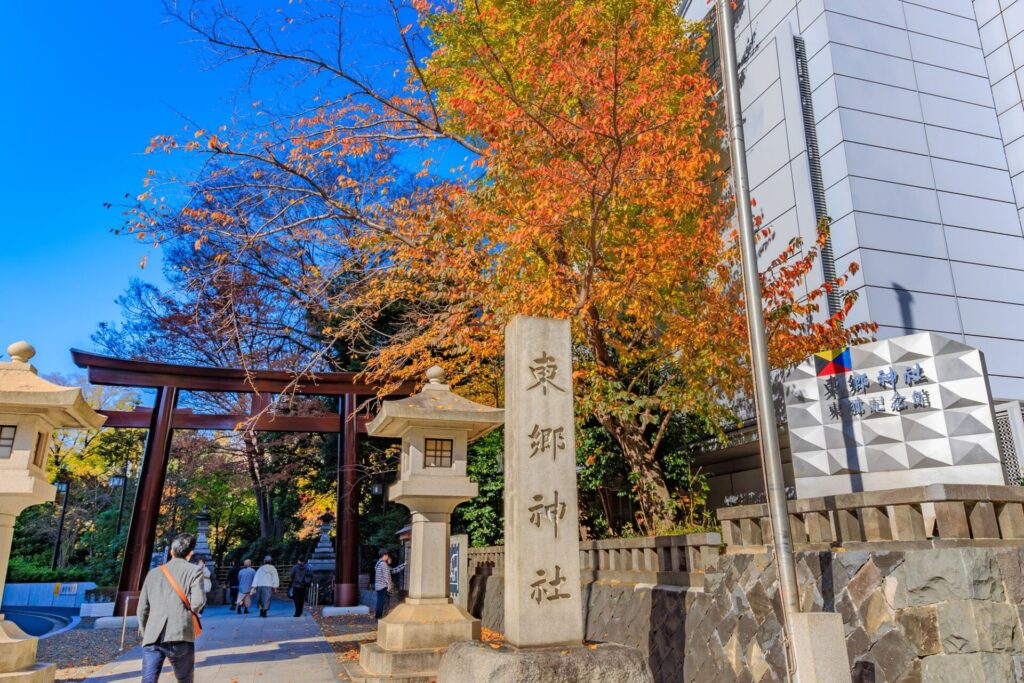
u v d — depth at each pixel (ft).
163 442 55.67
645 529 40.27
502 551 47.03
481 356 40.19
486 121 34.24
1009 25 50.44
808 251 44.93
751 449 50.01
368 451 68.54
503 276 35.65
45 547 104.63
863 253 42.80
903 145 46.62
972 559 15.97
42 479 24.26
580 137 33.35
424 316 49.55
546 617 18.31
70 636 44.34
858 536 19.94
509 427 20.22
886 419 24.97
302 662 32.09
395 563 71.97
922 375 24.41
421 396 31.60
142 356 85.61
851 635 18.45
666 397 36.32
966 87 50.29
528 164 34.65
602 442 43.39
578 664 17.16
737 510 24.25
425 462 30.63
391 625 28.91
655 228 39.99
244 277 53.36
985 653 15.21
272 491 94.27
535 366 20.40
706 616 24.29
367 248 42.29
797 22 50.88
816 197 46.06
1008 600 16.02
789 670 16.56
